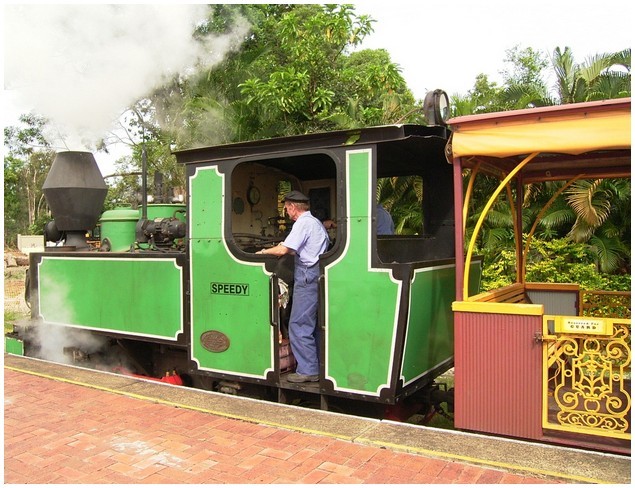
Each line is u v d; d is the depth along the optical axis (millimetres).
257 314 4176
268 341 4125
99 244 6605
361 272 3723
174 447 3268
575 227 9188
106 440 3398
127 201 17125
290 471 2912
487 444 3141
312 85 10594
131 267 5016
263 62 11281
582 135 3096
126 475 2926
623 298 4949
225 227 4336
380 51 15977
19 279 17250
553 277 8547
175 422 3668
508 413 3350
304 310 4070
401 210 7121
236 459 3084
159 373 5402
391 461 2998
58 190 5961
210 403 4000
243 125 10656
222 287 4355
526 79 16344
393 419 3998
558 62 11188
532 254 9312
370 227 3680
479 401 3428
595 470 2789
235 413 3773
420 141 4039
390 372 3615
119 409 3949
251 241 4887
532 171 4922
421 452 3062
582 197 8789
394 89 11234
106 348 5746
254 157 4172
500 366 3371
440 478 2781
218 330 4387
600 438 3166
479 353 3428
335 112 10398
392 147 4156
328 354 3859
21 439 3439
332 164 5012
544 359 3268
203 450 3215
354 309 3748
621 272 9477
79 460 3125
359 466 2947
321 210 5352
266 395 4398
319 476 2844
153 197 5973
